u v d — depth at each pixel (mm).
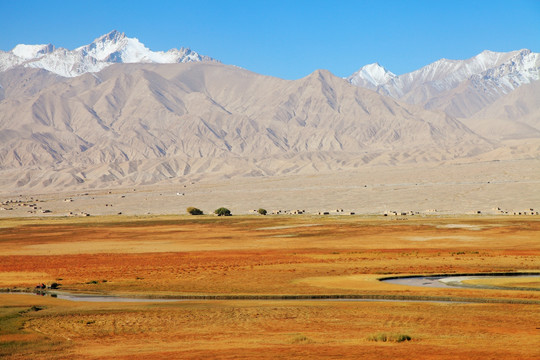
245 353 36750
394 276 73125
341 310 51844
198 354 36906
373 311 51156
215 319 49031
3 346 40750
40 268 90375
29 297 62188
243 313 51281
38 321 48969
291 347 38156
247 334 43406
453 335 41469
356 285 66312
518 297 57156
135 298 61500
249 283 69562
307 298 59531
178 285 68812
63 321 48844
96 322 48406
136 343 41312
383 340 39719
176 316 50438
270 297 59844
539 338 40188
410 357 34688
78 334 44312
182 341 41594
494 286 64625
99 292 64625
